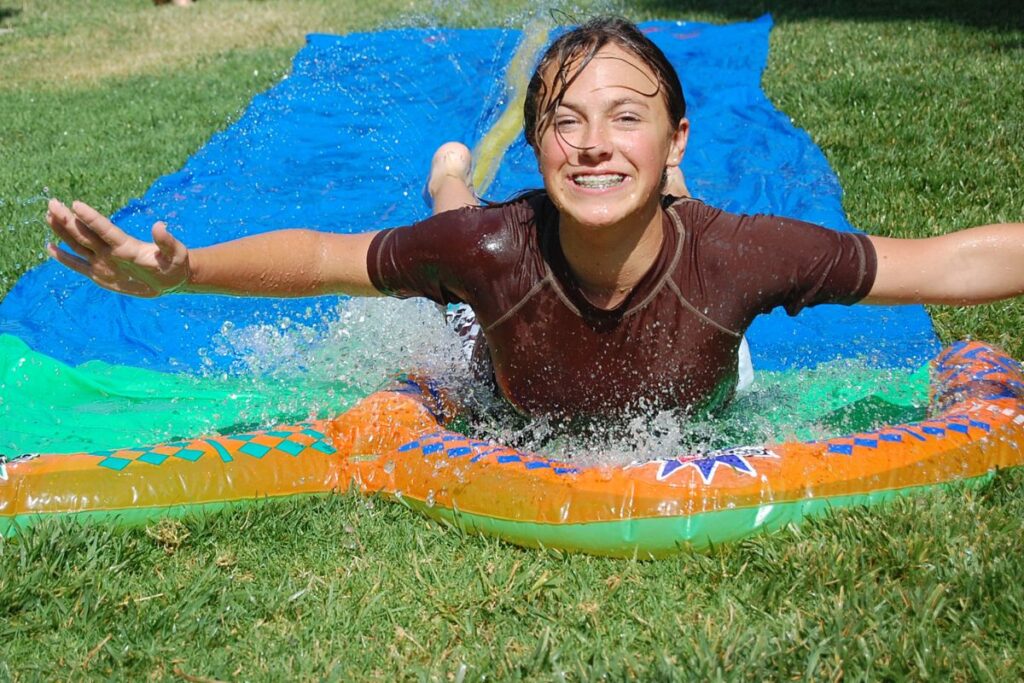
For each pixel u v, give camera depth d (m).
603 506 3.02
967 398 3.61
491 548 3.11
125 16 14.25
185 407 4.19
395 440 3.47
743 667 2.49
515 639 2.70
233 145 7.39
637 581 2.92
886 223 5.47
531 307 3.17
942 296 3.12
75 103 9.34
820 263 3.06
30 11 14.94
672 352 3.19
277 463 3.38
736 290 3.09
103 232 2.70
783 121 7.19
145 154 7.55
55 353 4.61
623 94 2.82
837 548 2.89
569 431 3.53
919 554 2.85
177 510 3.26
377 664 2.66
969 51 8.80
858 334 4.53
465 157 5.17
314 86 8.72
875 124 7.02
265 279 3.09
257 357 4.58
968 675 2.48
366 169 6.83
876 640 2.56
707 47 9.45
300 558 3.09
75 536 3.07
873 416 3.89
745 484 3.04
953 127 6.80
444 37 9.77
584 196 2.85
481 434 3.76
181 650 2.70
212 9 14.42
